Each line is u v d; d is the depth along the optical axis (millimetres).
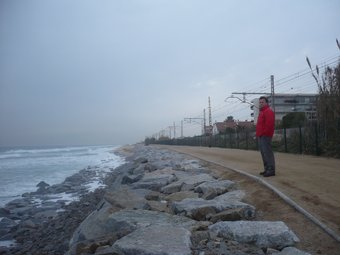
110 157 73188
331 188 8547
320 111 18625
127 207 9281
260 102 10562
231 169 13641
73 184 27641
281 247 5379
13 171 42625
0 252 11070
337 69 18109
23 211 17688
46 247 10867
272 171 10555
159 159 27922
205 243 5562
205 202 8016
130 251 5195
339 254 4980
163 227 6223
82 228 9586
